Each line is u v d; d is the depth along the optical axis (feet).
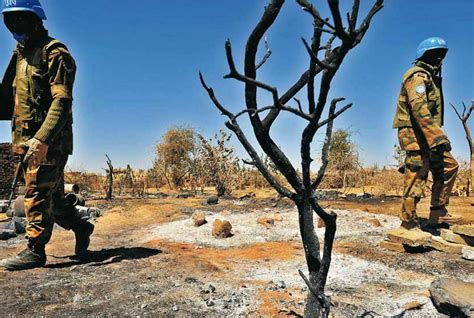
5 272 14.58
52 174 15.16
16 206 26.81
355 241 19.42
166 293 12.34
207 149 45.03
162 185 64.18
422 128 17.16
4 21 14.78
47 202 15.21
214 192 53.31
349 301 11.79
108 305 11.39
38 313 10.87
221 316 10.64
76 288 12.77
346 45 5.57
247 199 36.24
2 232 21.39
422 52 17.88
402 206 18.17
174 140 63.21
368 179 50.65
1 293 12.31
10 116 16.61
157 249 18.54
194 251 18.37
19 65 15.28
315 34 6.36
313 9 5.77
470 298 10.75
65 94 14.62
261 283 13.48
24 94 15.07
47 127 14.30
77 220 17.11
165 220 27.37
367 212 26.02
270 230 22.86
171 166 63.52
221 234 21.58
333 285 13.30
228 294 12.25
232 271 15.08
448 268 14.99
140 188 53.67
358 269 15.01
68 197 16.92
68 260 16.55
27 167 15.08
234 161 45.16
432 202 19.93
